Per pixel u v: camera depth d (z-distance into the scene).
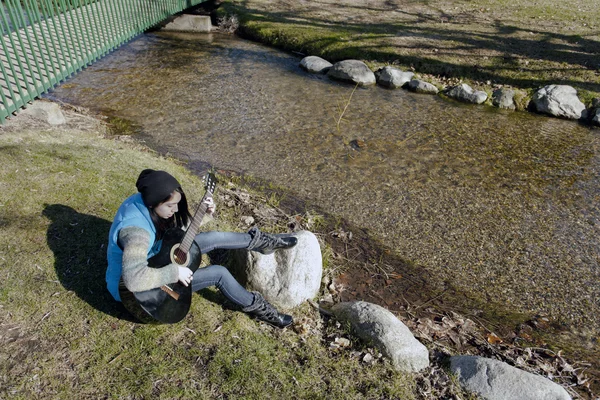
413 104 9.72
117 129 7.64
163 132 7.72
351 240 5.38
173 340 3.41
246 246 3.90
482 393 3.28
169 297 3.23
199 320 3.63
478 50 11.60
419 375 3.45
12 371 3.02
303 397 3.15
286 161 7.07
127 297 3.15
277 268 4.07
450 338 4.02
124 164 5.71
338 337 3.75
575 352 4.04
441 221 5.85
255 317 3.76
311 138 7.88
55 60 7.62
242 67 11.28
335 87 10.38
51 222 4.32
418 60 11.15
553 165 7.44
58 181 4.95
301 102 9.42
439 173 7.00
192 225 3.35
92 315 3.48
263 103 9.25
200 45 12.83
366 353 3.57
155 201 3.01
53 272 3.79
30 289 3.61
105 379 3.06
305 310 4.07
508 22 13.73
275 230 5.22
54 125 6.81
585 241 5.60
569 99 9.57
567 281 4.94
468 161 7.43
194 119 8.32
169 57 11.72
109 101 8.83
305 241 4.21
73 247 4.08
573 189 6.75
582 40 12.17
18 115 6.45
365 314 3.78
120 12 9.64
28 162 5.18
